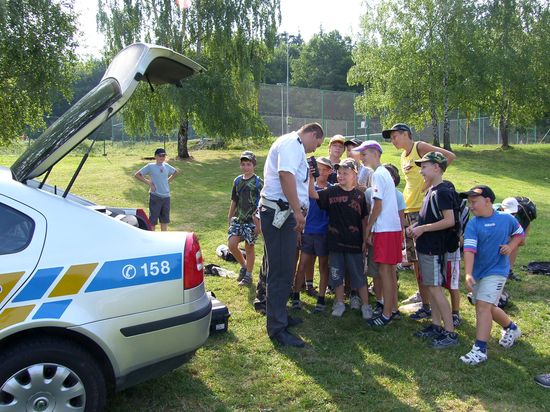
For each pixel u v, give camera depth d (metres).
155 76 4.26
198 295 3.37
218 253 8.00
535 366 4.25
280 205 4.53
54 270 2.88
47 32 20.45
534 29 27.19
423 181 5.79
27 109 21.88
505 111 30.77
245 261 6.55
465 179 20.19
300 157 4.56
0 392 2.74
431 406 3.62
